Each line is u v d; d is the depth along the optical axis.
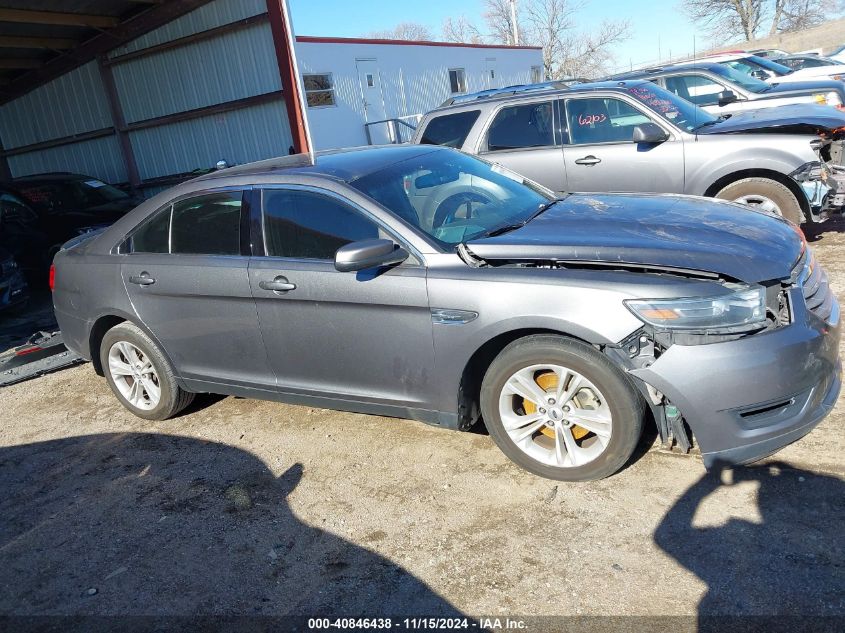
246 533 3.34
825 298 3.21
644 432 3.63
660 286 2.90
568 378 3.17
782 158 5.91
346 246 3.27
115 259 4.52
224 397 5.04
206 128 12.78
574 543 2.91
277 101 11.72
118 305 4.50
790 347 2.86
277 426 4.43
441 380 3.44
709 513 2.95
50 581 3.20
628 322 2.91
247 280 3.89
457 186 4.05
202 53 12.15
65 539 3.52
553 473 3.31
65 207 9.88
